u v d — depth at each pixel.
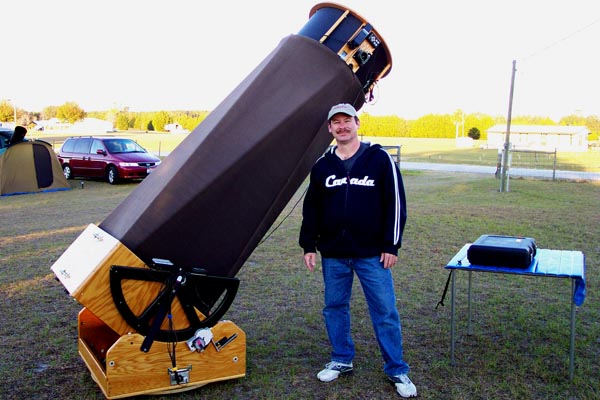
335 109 3.44
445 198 13.68
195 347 3.44
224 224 3.46
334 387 3.62
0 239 8.65
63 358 4.10
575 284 3.60
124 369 3.29
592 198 13.67
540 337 4.48
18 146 15.20
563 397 3.46
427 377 3.76
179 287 3.37
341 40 3.70
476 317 4.97
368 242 3.52
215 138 3.42
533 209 11.61
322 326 4.79
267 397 3.48
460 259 3.98
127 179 17.59
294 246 8.07
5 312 5.14
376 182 3.49
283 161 3.54
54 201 13.60
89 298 3.18
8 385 3.67
